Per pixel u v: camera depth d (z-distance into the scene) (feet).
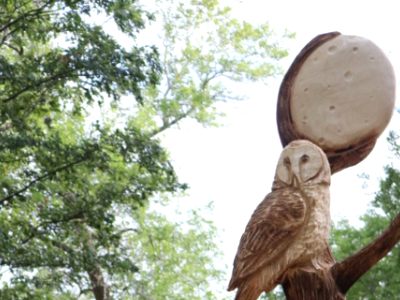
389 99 14.57
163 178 51.96
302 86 14.98
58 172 50.14
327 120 14.76
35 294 50.14
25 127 48.19
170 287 72.64
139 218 69.41
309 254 13.61
